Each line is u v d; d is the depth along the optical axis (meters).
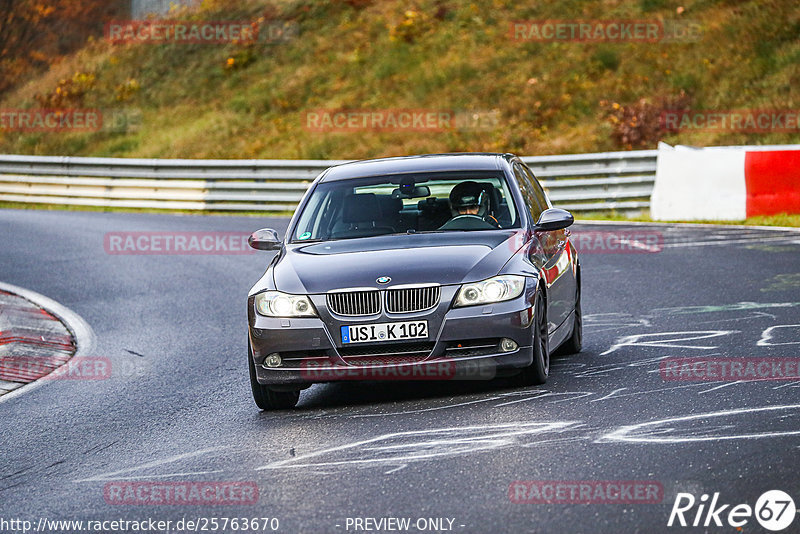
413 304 24.81
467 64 123.81
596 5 130.38
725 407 22.27
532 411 23.31
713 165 71.25
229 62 140.62
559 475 18.08
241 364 34.44
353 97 124.75
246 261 63.66
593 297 43.41
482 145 105.75
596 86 112.19
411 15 138.25
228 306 48.06
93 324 45.50
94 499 19.41
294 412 26.12
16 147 135.00
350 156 109.81
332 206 29.55
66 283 57.47
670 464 18.25
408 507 16.97
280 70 137.38
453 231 27.94
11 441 25.88
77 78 147.38
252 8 154.25
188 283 56.09
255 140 120.38
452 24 135.25
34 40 163.50
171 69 146.00
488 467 18.95
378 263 25.69
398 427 22.94
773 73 104.75
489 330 24.69
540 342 25.94
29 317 46.84
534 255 26.80
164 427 25.78
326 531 16.14
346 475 19.30
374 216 28.89
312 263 26.44
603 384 25.80
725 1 122.25
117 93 143.12
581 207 79.00
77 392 32.03
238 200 94.94
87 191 104.06
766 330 32.06
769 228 63.50
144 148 126.81
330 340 24.92
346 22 144.50
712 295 40.84
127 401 29.88
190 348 38.53
